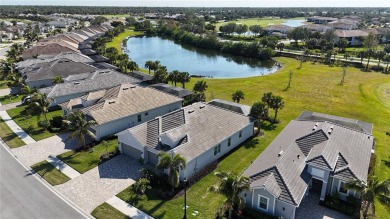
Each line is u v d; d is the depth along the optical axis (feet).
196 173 121.60
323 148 110.32
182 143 123.44
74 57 297.53
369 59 349.41
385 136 159.12
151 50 476.13
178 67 360.48
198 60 404.98
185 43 543.39
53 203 104.06
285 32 586.86
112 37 539.70
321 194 104.78
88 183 115.65
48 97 196.03
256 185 96.99
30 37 490.49
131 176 120.57
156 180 115.96
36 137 155.12
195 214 98.78
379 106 206.28
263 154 119.44
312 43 447.42
